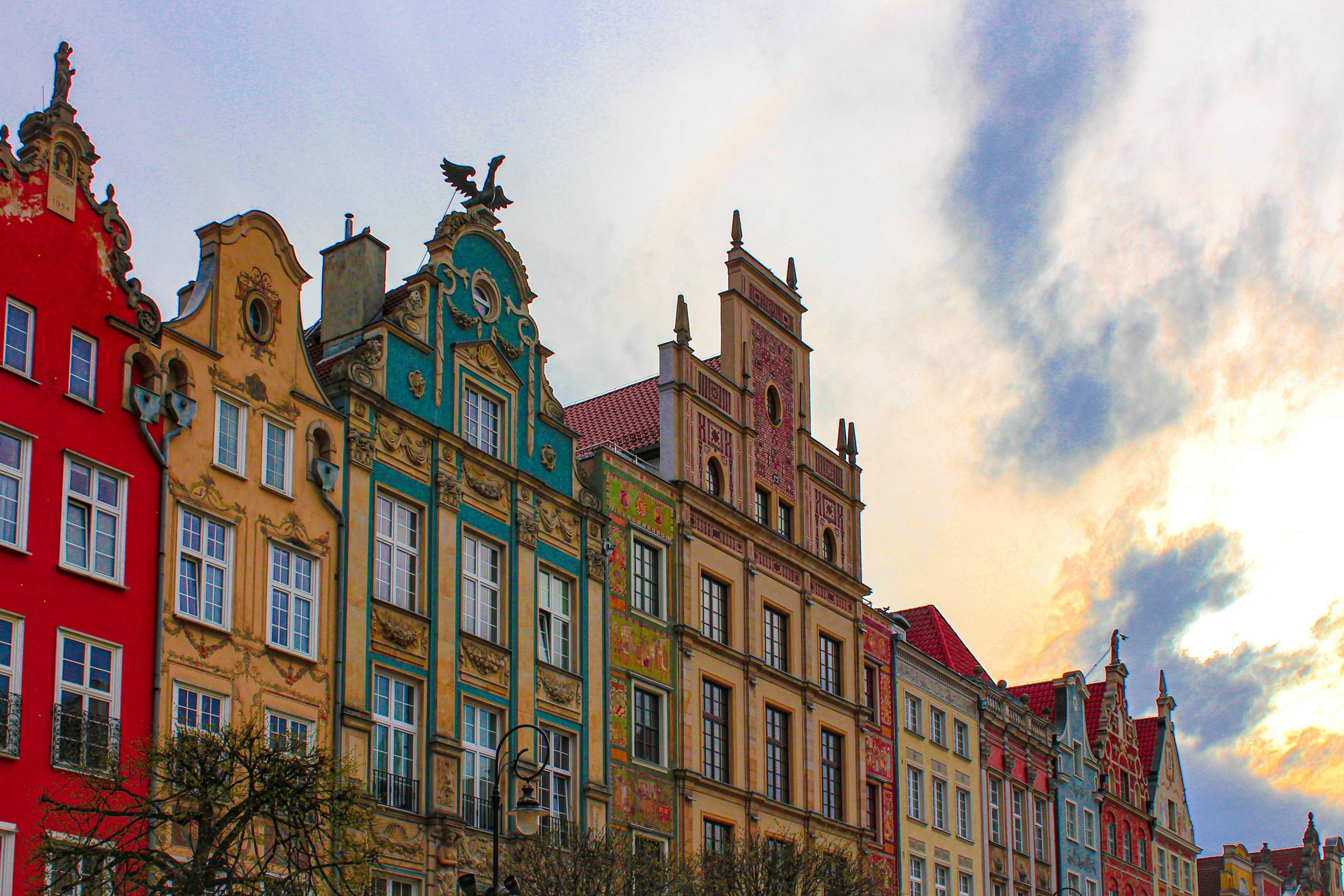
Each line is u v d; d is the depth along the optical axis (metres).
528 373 42.44
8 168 30.27
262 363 34.56
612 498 44.41
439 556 38.06
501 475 40.56
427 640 37.28
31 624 28.86
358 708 35.03
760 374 52.38
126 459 31.25
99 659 30.00
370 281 39.25
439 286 39.91
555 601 41.84
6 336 29.73
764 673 49.12
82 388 30.89
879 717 55.88
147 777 27.03
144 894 26.05
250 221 34.94
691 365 48.72
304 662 34.06
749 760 47.69
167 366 32.47
